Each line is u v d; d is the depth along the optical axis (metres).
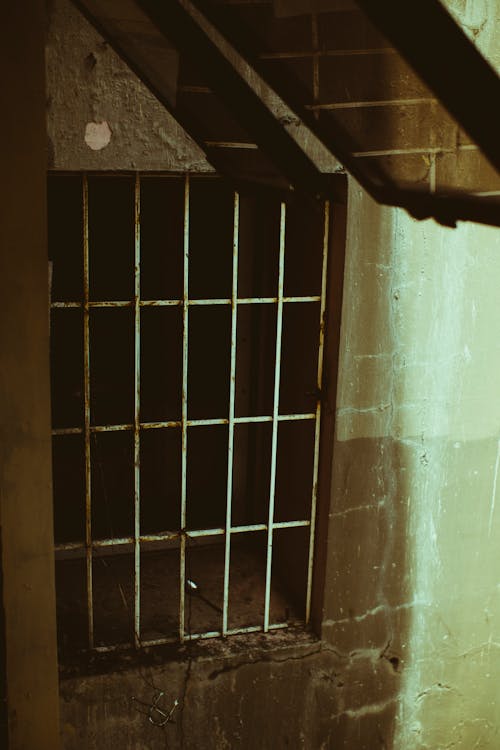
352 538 3.17
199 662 3.06
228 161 2.73
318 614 3.23
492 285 3.09
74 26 2.49
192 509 3.71
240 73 2.67
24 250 1.59
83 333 2.76
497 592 3.46
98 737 3.02
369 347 3.01
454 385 3.15
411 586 3.32
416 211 2.92
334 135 2.79
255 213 3.41
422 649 3.42
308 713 3.30
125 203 3.37
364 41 2.74
